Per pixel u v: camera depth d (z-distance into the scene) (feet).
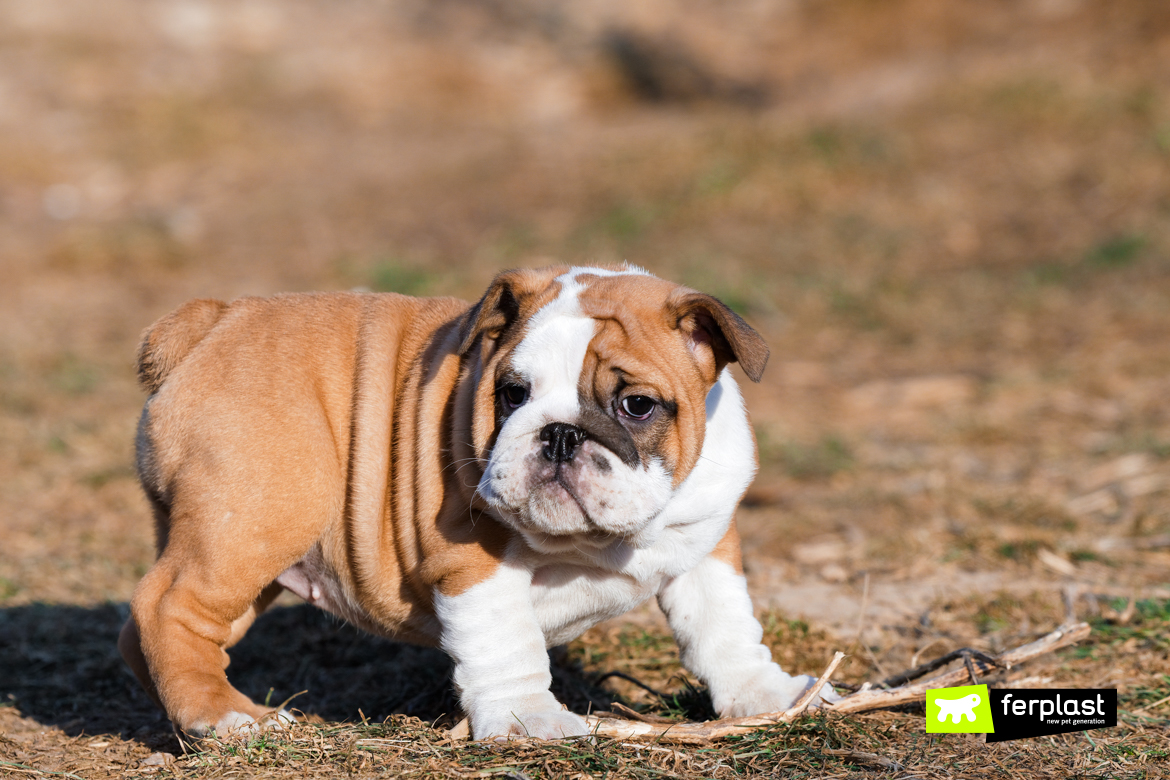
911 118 81.46
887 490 38.78
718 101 106.63
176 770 18.49
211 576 19.86
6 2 116.47
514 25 123.95
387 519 20.21
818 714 19.75
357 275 67.26
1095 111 77.46
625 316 18.74
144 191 87.10
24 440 45.16
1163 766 19.01
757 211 72.59
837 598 29.84
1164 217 64.59
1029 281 60.80
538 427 17.72
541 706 18.88
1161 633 25.30
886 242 67.56
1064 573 31.01
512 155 89.71
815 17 114.83
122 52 111.14
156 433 20.88
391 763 18.17
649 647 25.98
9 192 84.64
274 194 86.07
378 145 98.48
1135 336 52.85
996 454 42.37
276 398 20.33
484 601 19.02
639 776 17.63
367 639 27.58
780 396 50.65
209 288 67.77
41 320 62.03
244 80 109.70
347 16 125.29
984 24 101.76
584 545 18.93
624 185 77.71
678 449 18.61
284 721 19.83
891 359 54.54
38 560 33.88
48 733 22.34
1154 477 38.22
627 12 122.11
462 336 19.36
